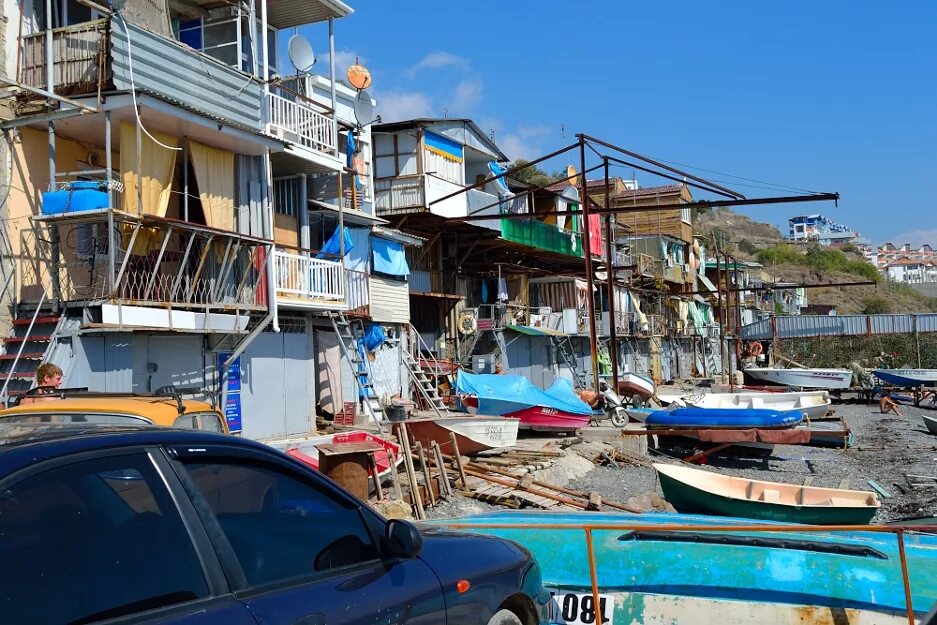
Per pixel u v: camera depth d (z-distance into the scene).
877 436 28.70
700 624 6.48
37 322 13.65
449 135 29.45
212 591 2.98
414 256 30.00
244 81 16.47
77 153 15.15
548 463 17.75
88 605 2.63
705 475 13.98
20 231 13.98
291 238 19.78
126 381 14.20
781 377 46.75
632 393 31.89
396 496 13.09
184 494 3.09
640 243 53.28
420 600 3.76
